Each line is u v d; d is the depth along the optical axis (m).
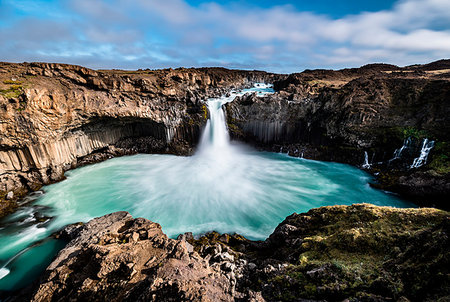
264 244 13.76
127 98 31.70
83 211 21.08
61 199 23.02
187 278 8.64
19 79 24.53
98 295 8.56
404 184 23.36
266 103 36.59
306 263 9.29
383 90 31.34
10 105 21.41
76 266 10.44
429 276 6.46
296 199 23.28
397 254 8.22
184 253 10.44
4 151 22.03
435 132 25.27
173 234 17.59
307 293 7.85
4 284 13.51
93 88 29.58
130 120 32.81
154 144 36.41
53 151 25.47
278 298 8.05
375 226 10.02
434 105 26.72
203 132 37.12
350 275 7.82
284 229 12.91
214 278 8.96
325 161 33.47
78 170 29.52
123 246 10.91
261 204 22.31
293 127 36.78
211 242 15.36
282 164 32.69
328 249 9.73
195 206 21.86
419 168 24.50
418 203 22.41
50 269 11.23
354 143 31.19
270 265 9.86
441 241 7.11
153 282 7.78
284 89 41.84
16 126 21.91
